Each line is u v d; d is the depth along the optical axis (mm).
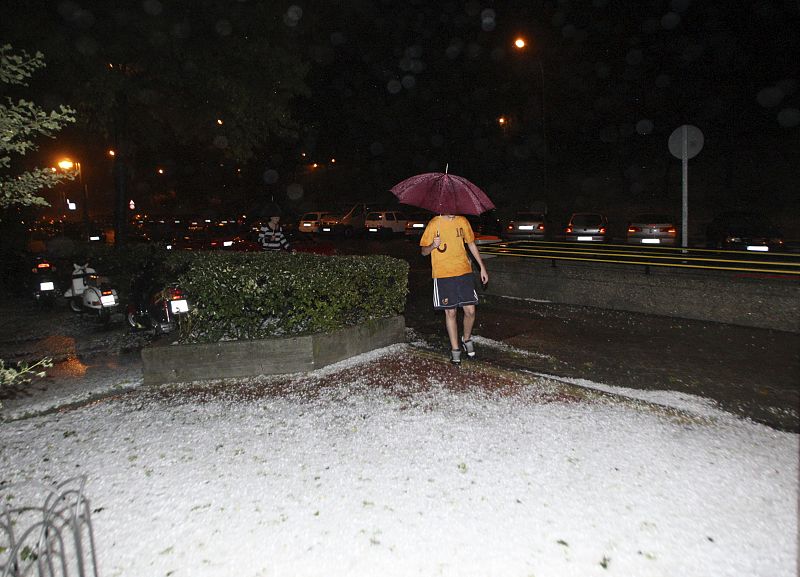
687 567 3145
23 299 14188
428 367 6656
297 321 6895
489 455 4391
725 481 3945
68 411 5754
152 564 3287
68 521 3084
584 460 4270
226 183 54906
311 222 35656
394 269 7695
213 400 5852
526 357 7168
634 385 6023
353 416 5238
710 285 8648
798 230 28672
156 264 9961
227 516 3717
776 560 3176
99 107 11812
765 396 5637
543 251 11648
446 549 3336
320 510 3746
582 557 3240
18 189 4508
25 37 9648
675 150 10078
